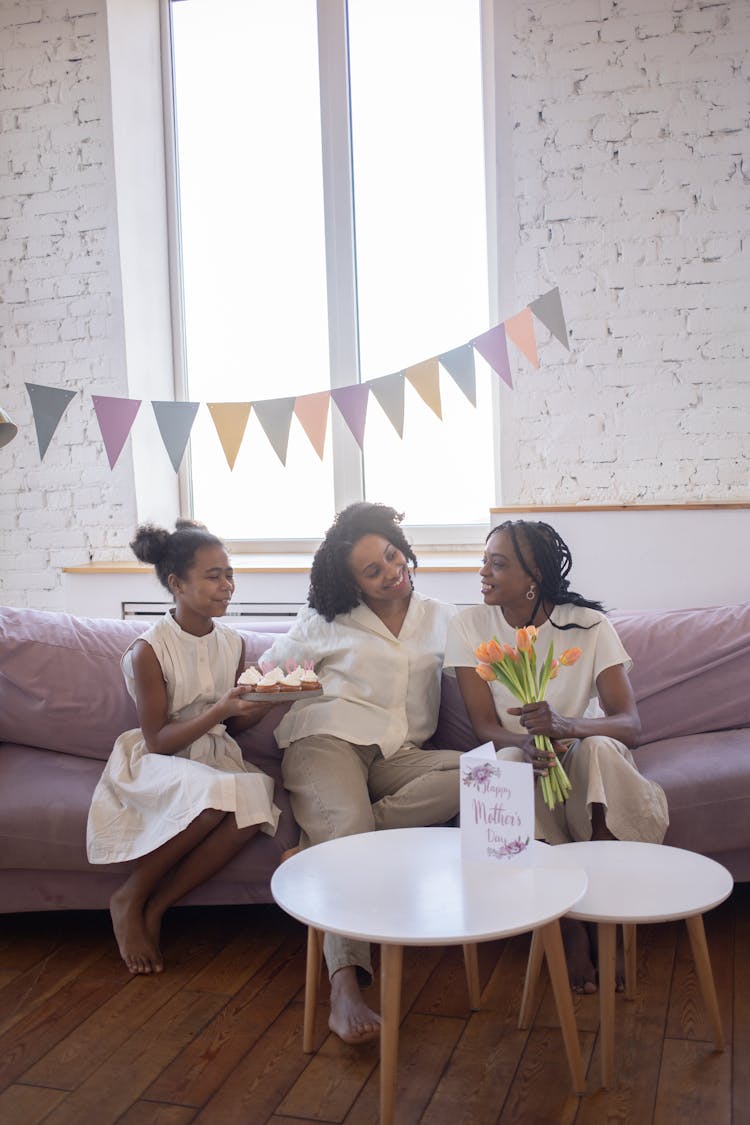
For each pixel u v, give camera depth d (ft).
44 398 8.86
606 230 11.05
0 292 12.53
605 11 10.91
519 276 11.29
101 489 12.50
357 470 12.65
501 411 11.46
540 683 6.35
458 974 6.64
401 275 12.51
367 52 12.45
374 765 7.34
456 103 12.27
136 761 7.23
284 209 12.85
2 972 6.87
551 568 7.20
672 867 5.57
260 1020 6.13
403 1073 5.53
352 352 12.58
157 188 12.93
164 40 12.97
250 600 11.70
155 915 6.84
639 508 10.48
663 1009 6.09
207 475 13.21
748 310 10.78
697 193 10.83
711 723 8.14
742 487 10.92
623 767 6.53
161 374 12.96
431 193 12.40
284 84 12.75
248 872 6.91
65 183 12.30
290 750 7.34
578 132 11.05
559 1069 5.51
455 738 7.92
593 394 11.20
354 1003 5.72
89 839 6.89
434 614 7.79
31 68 12.32
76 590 12.13
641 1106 5.16
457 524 12.46
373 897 5.03
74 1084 5.51
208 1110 5.25
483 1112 5.16
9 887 7.19
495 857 5.41
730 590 10.37
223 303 13.08
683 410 11.01
